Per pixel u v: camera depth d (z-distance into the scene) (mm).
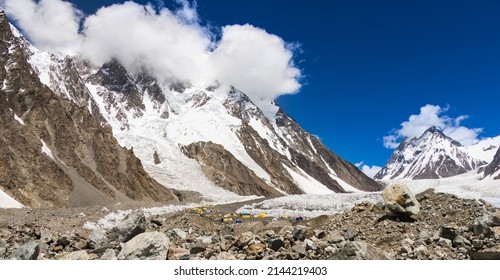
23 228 26828
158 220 31391
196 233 26766
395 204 22719
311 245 16562
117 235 21328
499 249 16078
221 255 16562
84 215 38156
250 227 27828
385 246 19453
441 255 16703
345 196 84125
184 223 30078
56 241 22828
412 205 22922
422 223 22000
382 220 22656
